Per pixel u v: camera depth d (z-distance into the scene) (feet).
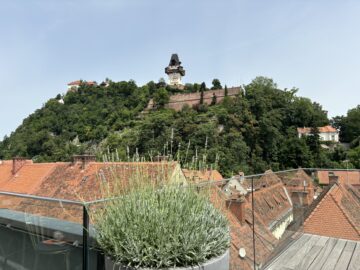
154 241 5.92
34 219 6.98
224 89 221.46
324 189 16.29
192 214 6.31
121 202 6.43
